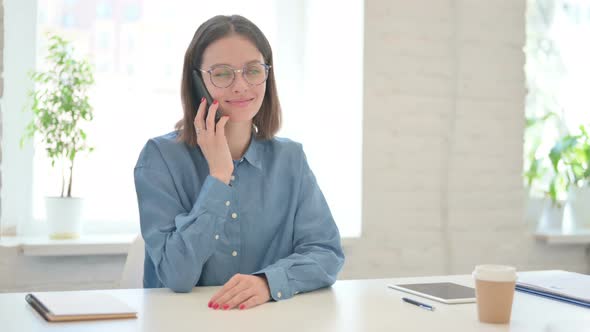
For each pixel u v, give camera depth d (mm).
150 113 3014
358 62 2965
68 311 1216
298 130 3242
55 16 2857
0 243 2543
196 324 1207
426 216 3086
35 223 2832
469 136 3145
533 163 3418
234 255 1744
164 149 1734
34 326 1161
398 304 1422
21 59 2783
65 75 2828
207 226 1564
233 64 1680
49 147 2602
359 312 1337
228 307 1351
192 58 1756
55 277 2627
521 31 3221
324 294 1539
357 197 2984
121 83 2967
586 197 3555
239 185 1769
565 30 3506
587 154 3371
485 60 3158
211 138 1650
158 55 3023
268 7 3201
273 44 3213
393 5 2988
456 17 3098
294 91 3240
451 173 3123
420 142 3061
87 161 2906
